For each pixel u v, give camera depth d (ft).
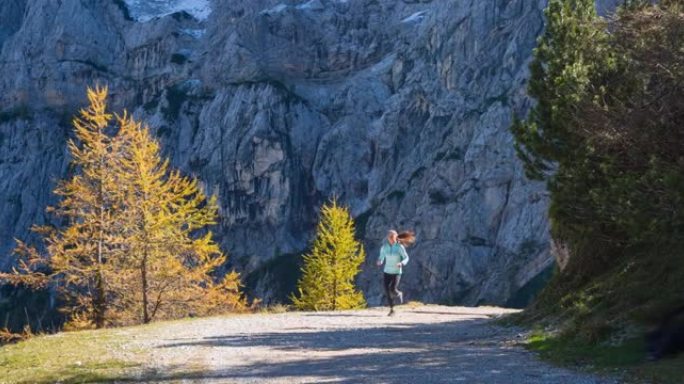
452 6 547.49
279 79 605.73
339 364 36.91
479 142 457.68
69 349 48.11
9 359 45.42
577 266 59.06
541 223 407.85
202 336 53.16
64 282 102.06
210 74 631.15
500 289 392.27
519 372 33.45
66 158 654.94
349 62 619.67
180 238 104.78
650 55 42.22
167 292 105.91
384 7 637.71
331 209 157.79
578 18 59.98
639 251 52.70
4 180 650.02
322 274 153.69
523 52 488.02
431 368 34.99
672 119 42.86
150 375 35.06
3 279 99.19
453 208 442.91
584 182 53.42
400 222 471.62
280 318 71.26
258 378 32.78
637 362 34.30
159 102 644.69
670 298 40.09
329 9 643.86
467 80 511.81
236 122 581.94
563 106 54.70
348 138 563.48
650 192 42.24
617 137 45.85
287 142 568.41
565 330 45.39
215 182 572.10
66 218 104.78
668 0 45.83
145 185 100.73
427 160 490.08
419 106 541.34
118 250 101.04
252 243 550.36
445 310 86.43
